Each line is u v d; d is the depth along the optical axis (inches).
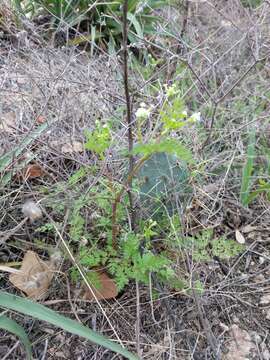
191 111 26.6
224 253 19.2
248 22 30.7
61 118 22.1
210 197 21.3
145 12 32.9
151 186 19.5
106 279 18.4
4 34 28.8
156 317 18.4
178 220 19.4
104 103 23.6
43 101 22.9
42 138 21.5
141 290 18.8
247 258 21.2
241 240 21.8
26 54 25.7
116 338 17.7
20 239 19.4
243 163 24.2
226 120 26.6
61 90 24.8
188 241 19.4
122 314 18.3
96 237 19.2
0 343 17.0
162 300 18.6
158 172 19.4
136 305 18.4
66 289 18.4
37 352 17.0
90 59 27.7
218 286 19.8
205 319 18.5
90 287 17.3
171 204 20.0
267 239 22.0
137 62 29.4
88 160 21.2
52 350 17.1
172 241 19.3
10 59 25.8
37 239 19.7
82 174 18.9
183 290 17.7
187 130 23.4
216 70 29.0
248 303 19.5
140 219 19.1
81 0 31.0
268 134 26.2
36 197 20.4
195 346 17.8
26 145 20.2
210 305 19.2
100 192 19.8
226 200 22.8
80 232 18.4
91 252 18.3
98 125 17.8
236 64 30.0
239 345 18.3
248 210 22.8
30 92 24.0
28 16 30.9
